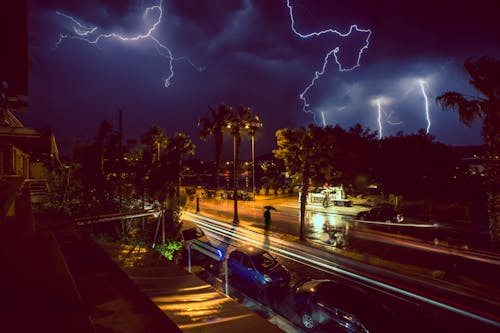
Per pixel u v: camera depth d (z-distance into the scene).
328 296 8.81
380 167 29.47
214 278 13.52
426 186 28.91
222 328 2.17
